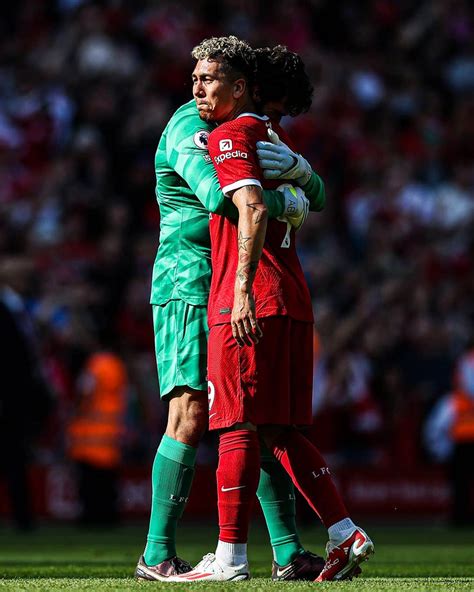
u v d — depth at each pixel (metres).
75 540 36.69
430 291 60.69
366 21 80.00
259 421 15.67
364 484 51.00
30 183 62.31
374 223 65.75
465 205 68.56
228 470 15.90
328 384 48.66
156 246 58.78
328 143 69.75
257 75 17.00
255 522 48.78
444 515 52.22
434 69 79.50
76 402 45.19
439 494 52.16
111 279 55.84
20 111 65.88
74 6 71.44
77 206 60.03
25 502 41.44
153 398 51.59
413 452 52.47
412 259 64.50
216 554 16.16
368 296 58.81
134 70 68.69
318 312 51.62
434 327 56.78
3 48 70.00
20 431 39.94
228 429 15.98
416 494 51.81
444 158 73.06
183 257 17.59
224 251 16.17
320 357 48.91
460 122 75.12
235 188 15.63
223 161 15.84
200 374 17.45
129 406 49.97
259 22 75.50
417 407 52.94
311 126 69.56
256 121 16.36
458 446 47.59
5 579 17.66
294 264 16.41
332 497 16.09
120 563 25.02
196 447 17.75
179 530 44.59
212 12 74.06
